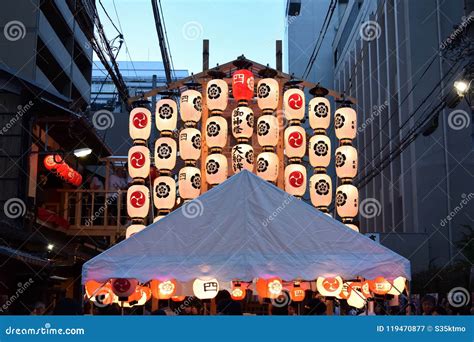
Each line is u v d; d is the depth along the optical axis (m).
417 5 28.16
